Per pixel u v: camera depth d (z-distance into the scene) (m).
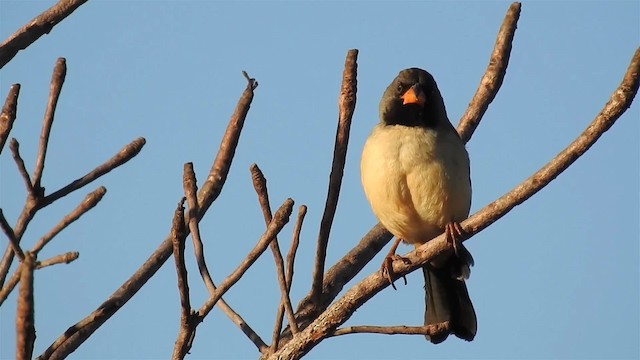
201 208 10.23
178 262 8.17
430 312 12.95
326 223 10.33
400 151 12.31
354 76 9.97
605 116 8.59
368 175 12.58
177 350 8.38
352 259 12.70
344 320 9.27
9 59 10.70
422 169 12.24
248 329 9.80
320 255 10.49
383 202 12.56
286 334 10.40
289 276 9.19
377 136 12.64
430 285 12.95
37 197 7.65
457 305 12.90
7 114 8.01
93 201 7.18
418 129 12.55
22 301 6.73
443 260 12.62
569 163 8.84
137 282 10.12
